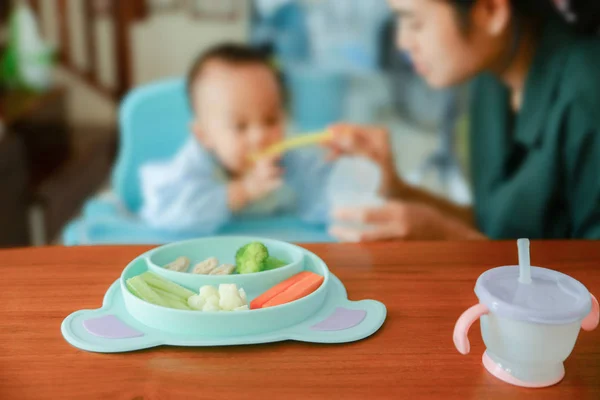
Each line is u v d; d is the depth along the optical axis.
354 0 2.02
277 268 0.77
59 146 3.01
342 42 2.04
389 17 2.02
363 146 1.98
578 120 1.87
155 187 1.86
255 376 0.61
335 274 0.85
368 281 0.83
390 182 1.96
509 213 1.93
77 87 3.19
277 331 0.68
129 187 1.90
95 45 3.00
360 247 0.95
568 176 1.89
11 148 2.27
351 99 2.02
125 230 1.79
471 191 1.96
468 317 0.60
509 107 1.95
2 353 0.64
